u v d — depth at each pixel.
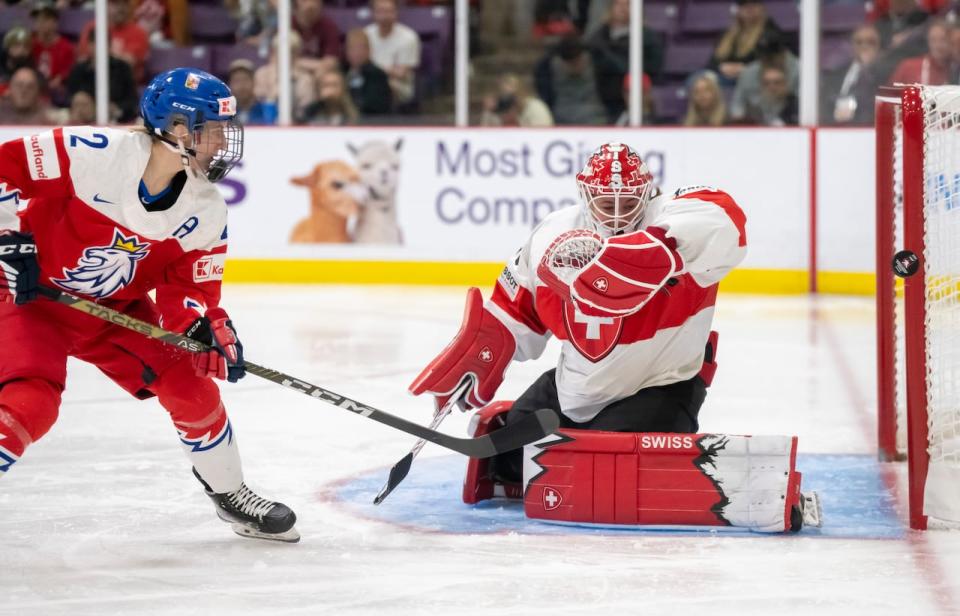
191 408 8.49
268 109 27.95
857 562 8.36
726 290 26.30
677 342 9.52
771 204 25.95
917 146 9.09
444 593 7.72
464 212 26.97
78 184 7.79
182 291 8.41
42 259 8.10
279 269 27.45
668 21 27.39
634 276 8.73
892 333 11.58
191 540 9.00
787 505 8.95
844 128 25.42
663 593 7.70
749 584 7.88
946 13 25.78
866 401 14.82
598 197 9.11
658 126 26.36
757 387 15.75
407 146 27.03
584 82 27.27
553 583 7.91
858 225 25.47
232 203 27.38
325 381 15.97
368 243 27.27
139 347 8.44
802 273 25.94
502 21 27.53
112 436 12.73
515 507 9.95
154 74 28.48
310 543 8.91
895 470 11.32
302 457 11.85
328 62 27.66
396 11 27.48
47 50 27.95
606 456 9.14
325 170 27.12
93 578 8.09
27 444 7.77
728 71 26.81
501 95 27.45
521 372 16.86
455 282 27.08
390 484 9.53
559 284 8.98
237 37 28.41
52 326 8.16
